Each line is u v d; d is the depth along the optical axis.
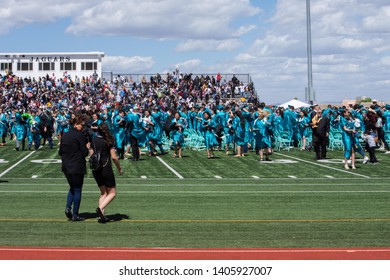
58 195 13.86
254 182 16.62
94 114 20.66
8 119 35.78
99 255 8.10
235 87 53.66
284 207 12.18
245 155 24.89
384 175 18.25
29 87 56.00
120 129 23.03
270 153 25.38
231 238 9.16
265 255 8.12
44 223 10.34
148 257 8.01
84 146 10.52
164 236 9.29
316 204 12.58
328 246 8.64
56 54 64.56
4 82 56.69
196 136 28.31
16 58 64.62
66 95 54.19
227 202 12.87
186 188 15.27
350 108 28.75
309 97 31.25
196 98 52.38
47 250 8.35
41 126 28.17
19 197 13.52
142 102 49.25
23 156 24.64
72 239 9.05
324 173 18.78
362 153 21.44
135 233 9.52
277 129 27.83
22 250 8.35
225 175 18.33
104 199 10.38
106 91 54.47
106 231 9.66
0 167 20.50
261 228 9.95
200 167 20.47
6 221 10.52
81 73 64.75
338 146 28.06
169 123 25.91
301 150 27.44
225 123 26.72
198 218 10.88
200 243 8.81
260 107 22.33
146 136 24.45
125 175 18.28
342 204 12.58
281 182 16.62
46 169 19.88
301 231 9.70
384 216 11.12
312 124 23.09
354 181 16.81
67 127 27.70
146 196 13.77
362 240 9.03
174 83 55.06
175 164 21.41
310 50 31.41
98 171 10.23
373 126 21.52
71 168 10.41
